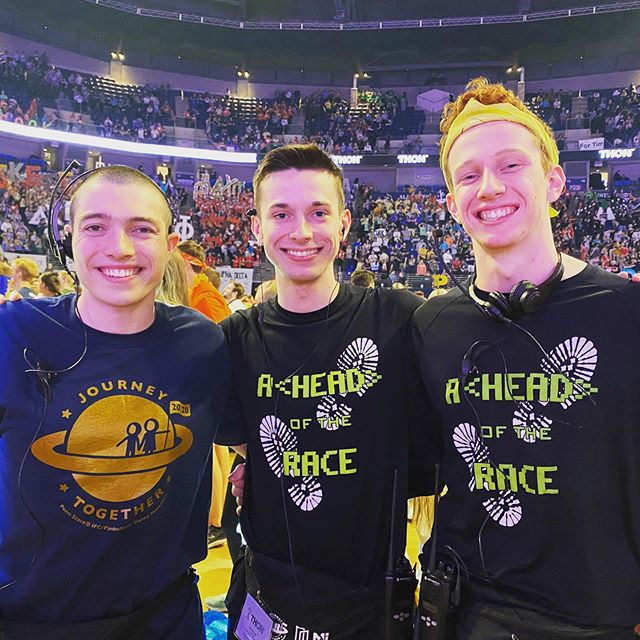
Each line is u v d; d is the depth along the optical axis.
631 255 16.33
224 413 1.70
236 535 2.92
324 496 1.59
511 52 20.92
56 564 1.35
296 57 22.22
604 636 1.25
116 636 1.37
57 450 1.34
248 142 20.75
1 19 18.42
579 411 1.28
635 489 1.27
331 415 1.60
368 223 18.95
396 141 20.91
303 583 1.55
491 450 1.36
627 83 20.36
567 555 1.27
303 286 1.64
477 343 1.42
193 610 1.54
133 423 1.39
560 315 1.33
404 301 1.71
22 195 16.39
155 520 1.43
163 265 1.47
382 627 1.55
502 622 1.29
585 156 18.03
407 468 1.63
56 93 18.56
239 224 18.52
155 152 18.91
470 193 1.39
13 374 1.35
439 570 1.40
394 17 20.28
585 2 19.05
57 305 1.46
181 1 19.78
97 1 18.23
